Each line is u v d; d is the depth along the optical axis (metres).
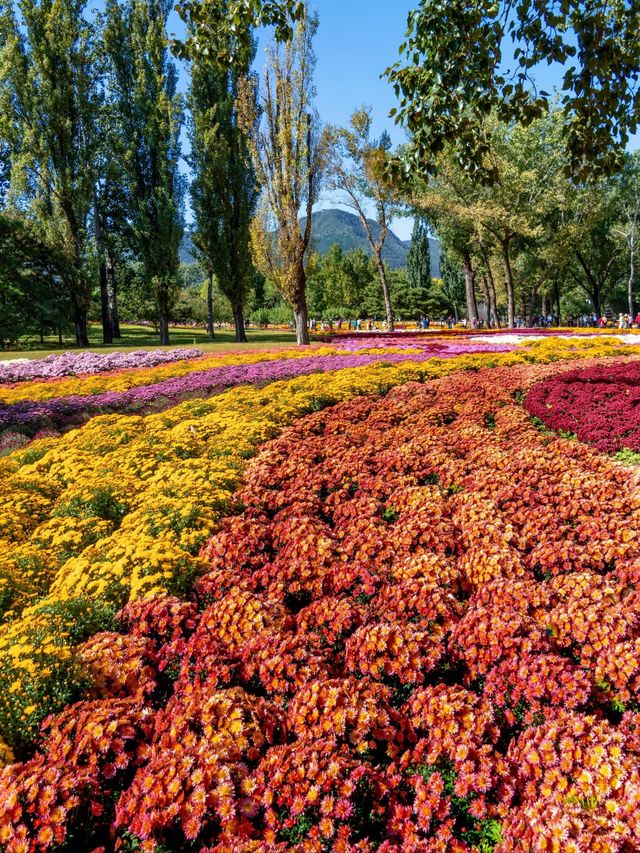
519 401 11.43
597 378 11.91
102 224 39.84
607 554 4.60
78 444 9.55
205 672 3.54
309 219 27.61
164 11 36.00
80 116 32.38
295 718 3.04
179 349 27.36
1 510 6.63
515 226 35.53
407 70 4.80
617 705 3.22
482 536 5.01
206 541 5.26
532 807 2.50
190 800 2.57
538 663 3.30
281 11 5.10
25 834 2.51
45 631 3.77
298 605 4.64
